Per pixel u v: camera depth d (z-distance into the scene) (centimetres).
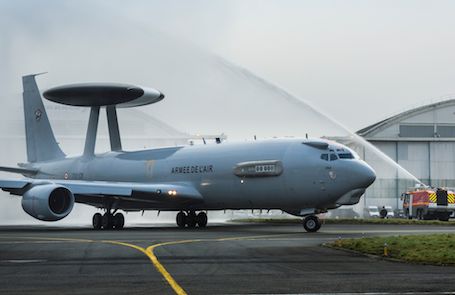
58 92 6500
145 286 2202
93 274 2488
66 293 2072
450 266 2719
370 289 2128
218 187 6162
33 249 3484
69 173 7488
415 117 11425
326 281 2295
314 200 5494
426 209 9281
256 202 5928
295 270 2591
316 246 3631
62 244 3825
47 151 7856
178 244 3791
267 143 5922
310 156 5522
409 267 2691
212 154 6306
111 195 6106
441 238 3519
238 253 3250
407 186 11406
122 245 3728
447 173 11419
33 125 7956
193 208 6500
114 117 7462
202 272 2536
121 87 6384
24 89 8044
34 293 2075
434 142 11406
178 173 6531
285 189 5638
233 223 7588
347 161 5397
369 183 5388
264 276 2423
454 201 9294
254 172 5819
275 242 3928
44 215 5603
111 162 7169
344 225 6506
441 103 11381
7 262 2880
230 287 2172
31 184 5872
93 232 5388
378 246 3322
